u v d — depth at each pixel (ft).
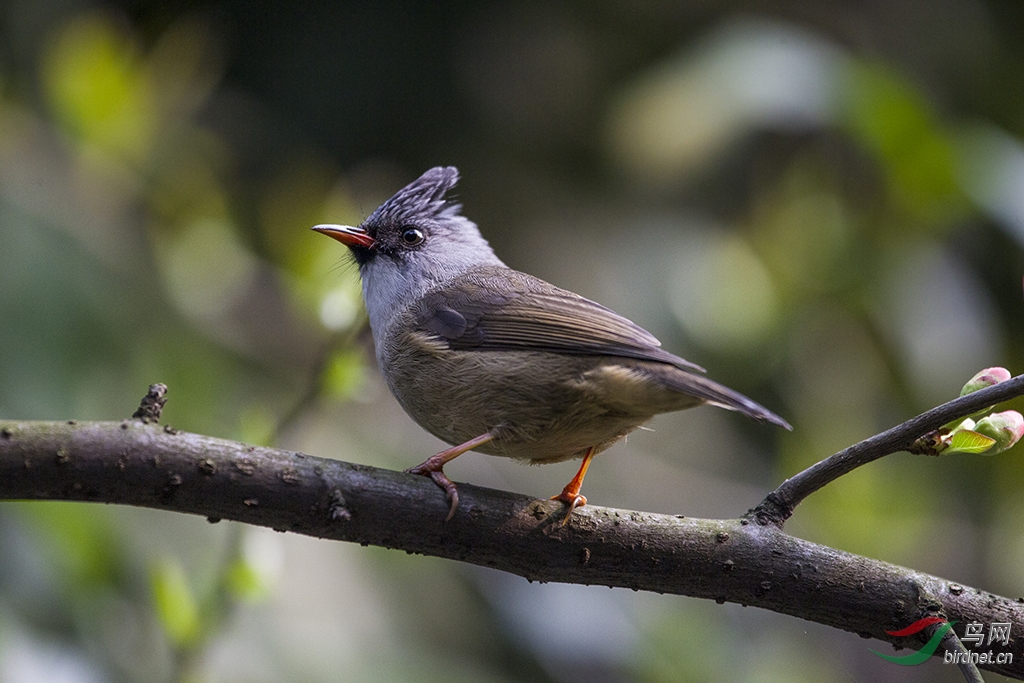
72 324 33.42
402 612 33.68
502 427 23.47
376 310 27.78
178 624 23.70
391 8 47.52
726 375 43.32
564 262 47.21
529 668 34.27
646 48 49.49
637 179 46.16
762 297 42.45
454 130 47.93
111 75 35.50
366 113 46.80
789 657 39.88
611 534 20.29
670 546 20.25
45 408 32.09
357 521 19.39
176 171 37.32
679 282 44.14
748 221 44.96
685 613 37.06
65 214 34.91
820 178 42.91
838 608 20.12
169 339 35.04
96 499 18.16
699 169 43.57
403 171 47.21
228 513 18.78
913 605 19.99
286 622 31.50
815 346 42.88
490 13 48.62
